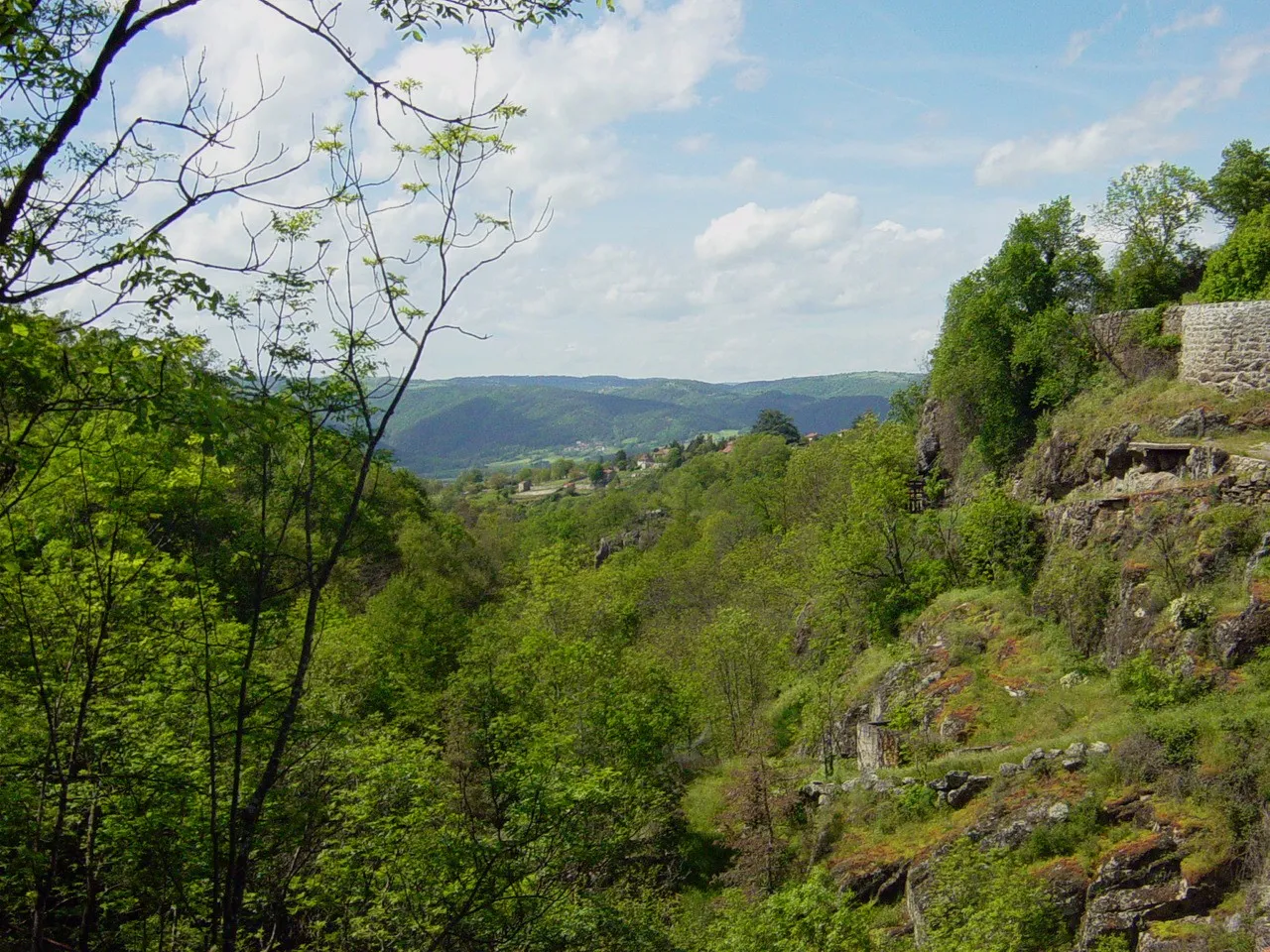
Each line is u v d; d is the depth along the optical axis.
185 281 8.81
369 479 30.25
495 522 107.12
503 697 31.06
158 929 15.82
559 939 15.08
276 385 11.34
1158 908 16.44
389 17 8.93
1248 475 23.80
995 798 20.59
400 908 15.20
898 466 45.47
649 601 65.81
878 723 27.70
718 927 19.70
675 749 38.25
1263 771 17.23
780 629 46.31
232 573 15.62
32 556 14.15
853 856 22.17
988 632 28.55
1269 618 20.58
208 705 12.52
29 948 14.10
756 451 115.44
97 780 14.08
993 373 37.81
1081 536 27.61
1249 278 31.33
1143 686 21.95
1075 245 38.72
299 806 15.23
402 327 12.00
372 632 37.69
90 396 8.80
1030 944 17.06
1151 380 30.83
